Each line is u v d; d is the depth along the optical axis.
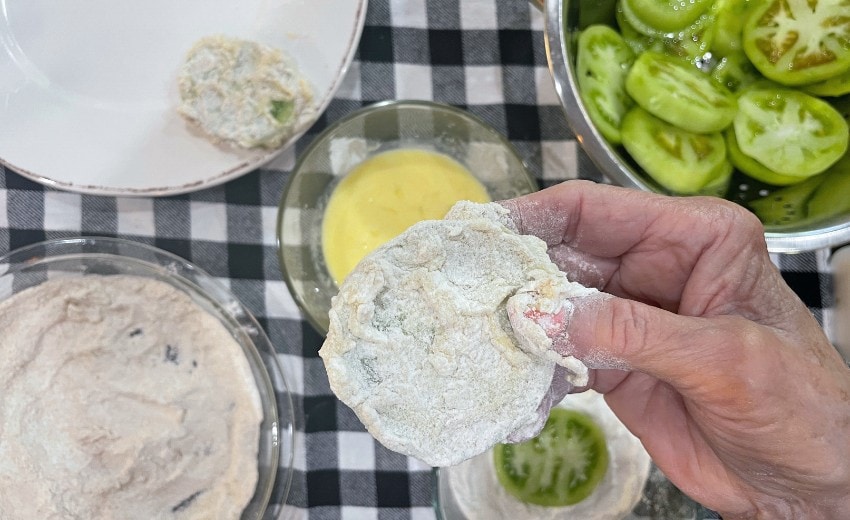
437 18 0.50
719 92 0.42
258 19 0.46
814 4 0.41
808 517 0.36
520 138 0.50
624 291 0.41
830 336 0.48
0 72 0.45
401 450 0.31
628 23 0.44
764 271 0.36
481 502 0.47
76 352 0.47
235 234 0.49
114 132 0.46
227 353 0.48
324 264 0.49
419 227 0.32
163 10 0.46
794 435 0.32
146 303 0.48
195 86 0.45
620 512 0.47
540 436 0.47
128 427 0.47
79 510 0.45
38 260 0.47
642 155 0.41
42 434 0.46
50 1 0.45
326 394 0.49
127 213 0.49
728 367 0.31
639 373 0.40
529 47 0.50
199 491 0.47
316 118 0.46
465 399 0.31
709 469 0.38
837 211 0.41
